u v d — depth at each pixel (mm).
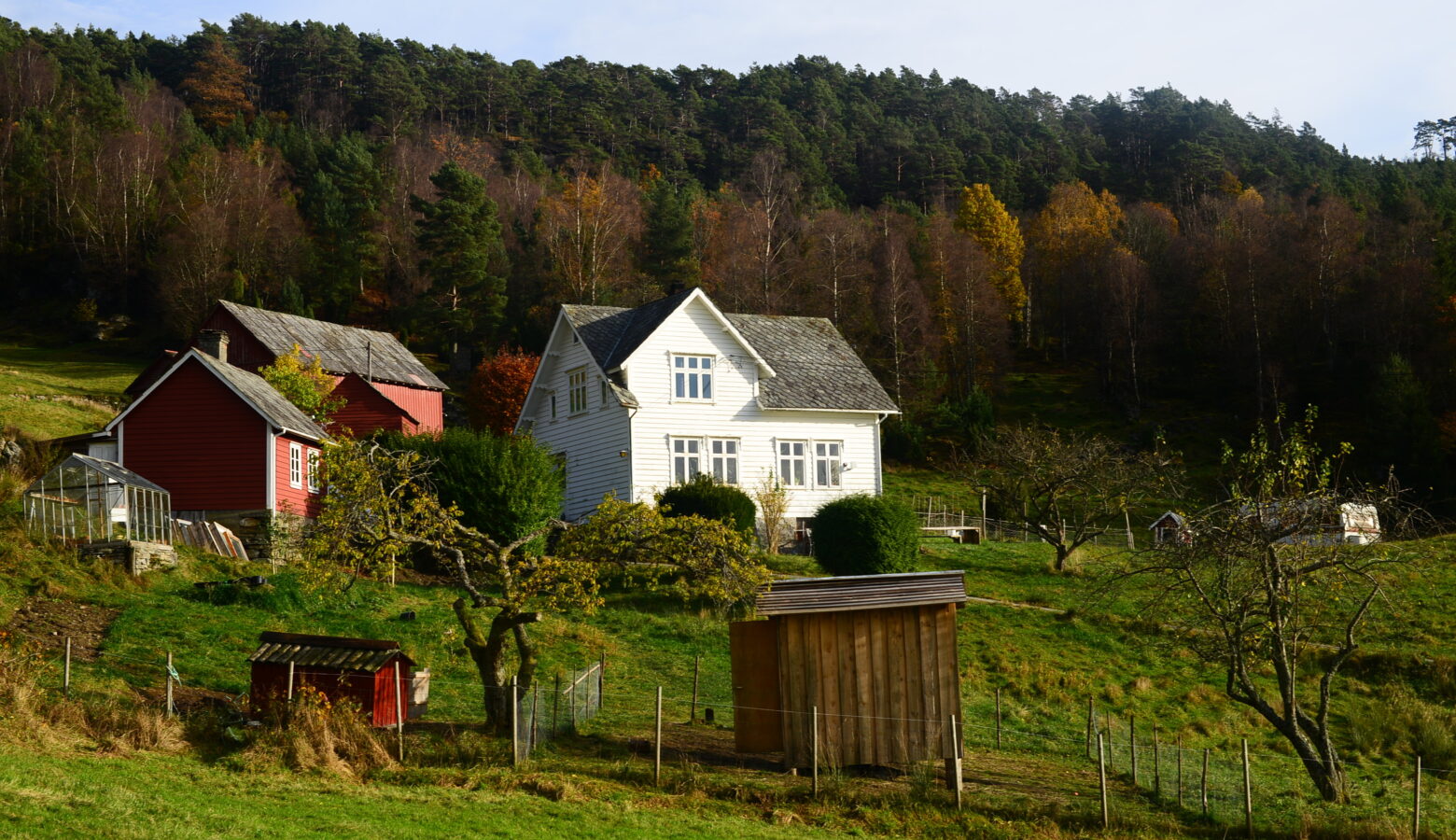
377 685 19172
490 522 33625
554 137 139500
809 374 46594
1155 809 19391
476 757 18094
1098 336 94125
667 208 92938
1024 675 28672
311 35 144750
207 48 137875
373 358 60219
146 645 22750
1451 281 81000
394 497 20703
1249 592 20516
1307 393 81812
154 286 92375
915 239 103938
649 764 18953
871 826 16953
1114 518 59906
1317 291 86625
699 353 43656
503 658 20219
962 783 20000
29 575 26156
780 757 20547
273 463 35344
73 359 80938
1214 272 89500
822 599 19766
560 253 91875
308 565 19750
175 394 35875
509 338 88062
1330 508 20812
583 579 20094
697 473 39312
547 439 47625
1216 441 75938
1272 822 18562
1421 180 135125
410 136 129250
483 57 155875
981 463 51094
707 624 29844
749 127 145000
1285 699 20203
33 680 17312
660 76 169625
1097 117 174250
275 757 16719
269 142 118188
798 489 44312
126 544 28188
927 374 79438
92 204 97625
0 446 36438
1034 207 130125
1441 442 66000
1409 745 25453
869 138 147500
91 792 13703
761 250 92062
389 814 14781
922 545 42625
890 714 19875
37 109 111375
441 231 87250
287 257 93312
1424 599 34094
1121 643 31328
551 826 15055
